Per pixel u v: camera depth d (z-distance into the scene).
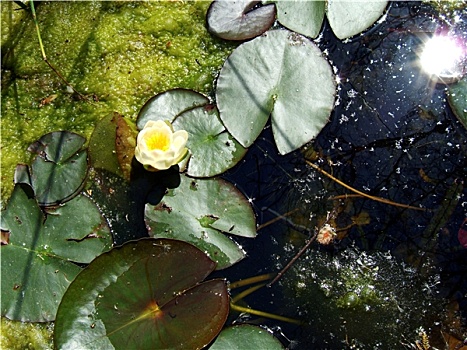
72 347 1.69
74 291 1.71
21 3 1.92
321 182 1.84
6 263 1.75
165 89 1.89
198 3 1.93
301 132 1.82
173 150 1.75
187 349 1.69
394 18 1.92
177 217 1.77
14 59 1.91
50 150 1.82
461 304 1.77
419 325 1.76
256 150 1.85
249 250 1.80
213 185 1.79
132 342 1.70
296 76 1.84
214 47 1.91
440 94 1.88
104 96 1.89
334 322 1.77
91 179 1.83
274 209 1.82
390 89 1.88
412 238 1.81
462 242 1.80
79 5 1.93
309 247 1.81
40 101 1.89
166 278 1.73
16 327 1.77
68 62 1.91
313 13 1.89
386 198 1.83
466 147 1.85
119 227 1.81
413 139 1.86
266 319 1.76
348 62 1.90
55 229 1.77
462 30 1.91
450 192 1.83
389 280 1.79
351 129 1.86
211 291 1.73
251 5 1.91
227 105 1.83
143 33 1.92
